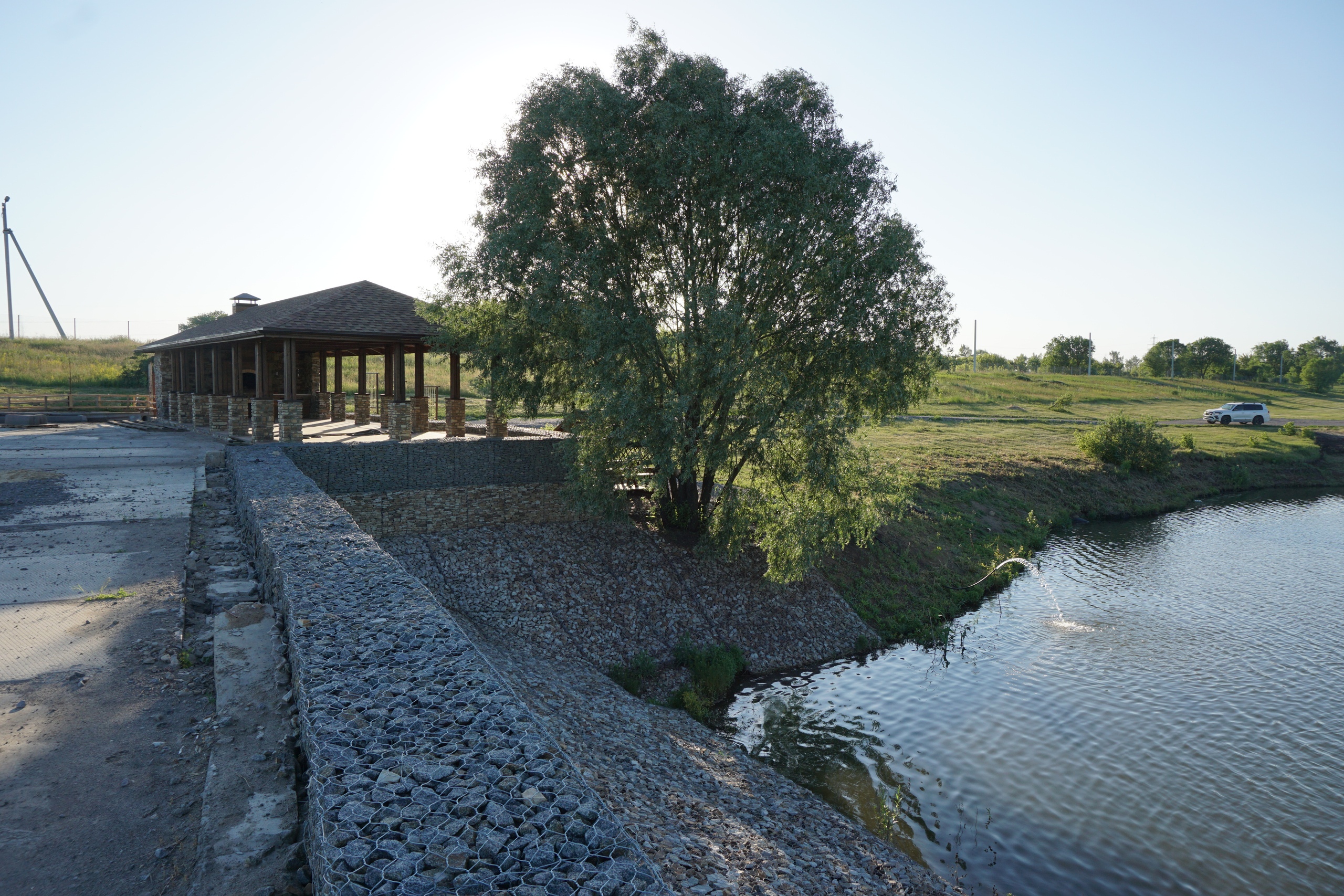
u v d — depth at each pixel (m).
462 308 23.02
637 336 19.84
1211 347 143.25
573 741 12.48
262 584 11.34
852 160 20.95
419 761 4.77
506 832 4.09
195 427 34.47
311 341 26.84
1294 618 23.55
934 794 14.02
